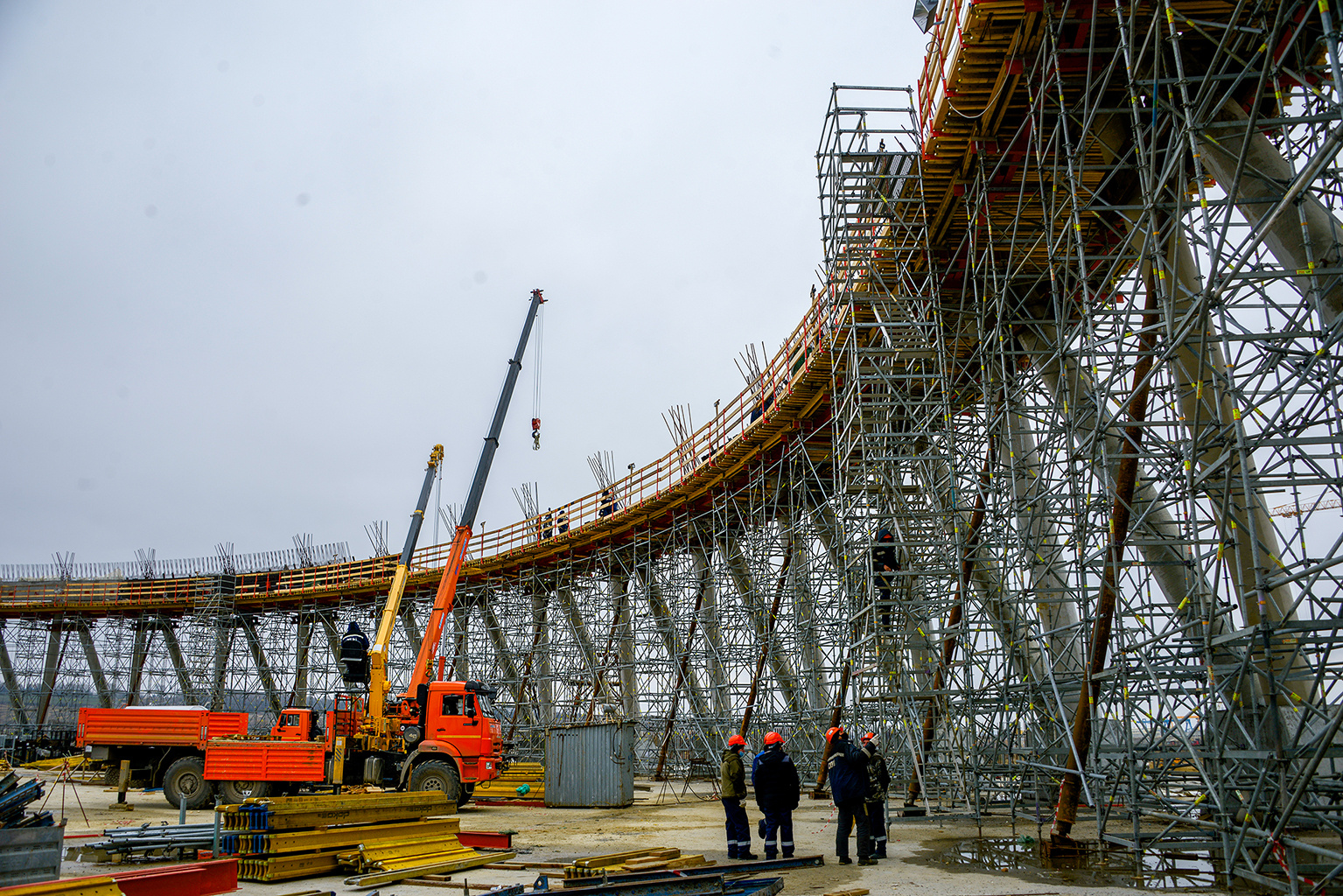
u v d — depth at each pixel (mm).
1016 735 18859
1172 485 13672
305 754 24250
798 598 28281
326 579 51719
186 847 14891
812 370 24297
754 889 11172
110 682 57469
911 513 20188
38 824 15305
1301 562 10672
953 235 20156
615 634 39031
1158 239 12953
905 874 12633
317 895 11609
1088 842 14820
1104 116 15539
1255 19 11695
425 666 31797
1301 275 9891
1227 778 12391
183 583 54906
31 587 57844
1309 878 10672
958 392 22047
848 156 19438
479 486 36406
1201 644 12836
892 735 20844
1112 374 13273
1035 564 17234
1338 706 9438
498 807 27203
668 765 37469
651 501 34844
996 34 14656
